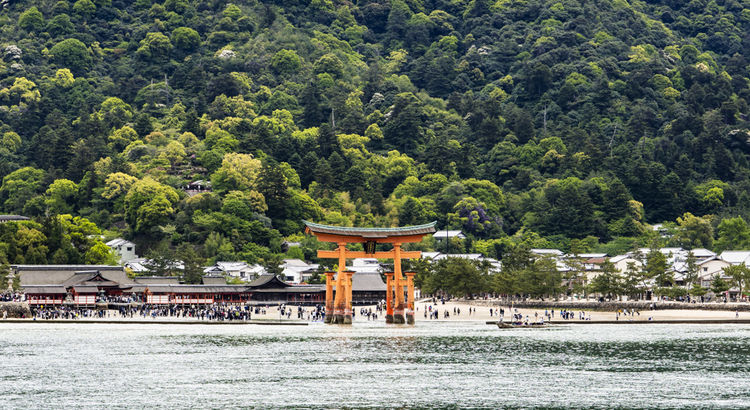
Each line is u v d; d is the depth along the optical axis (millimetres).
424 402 172250
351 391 183125
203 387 188000
